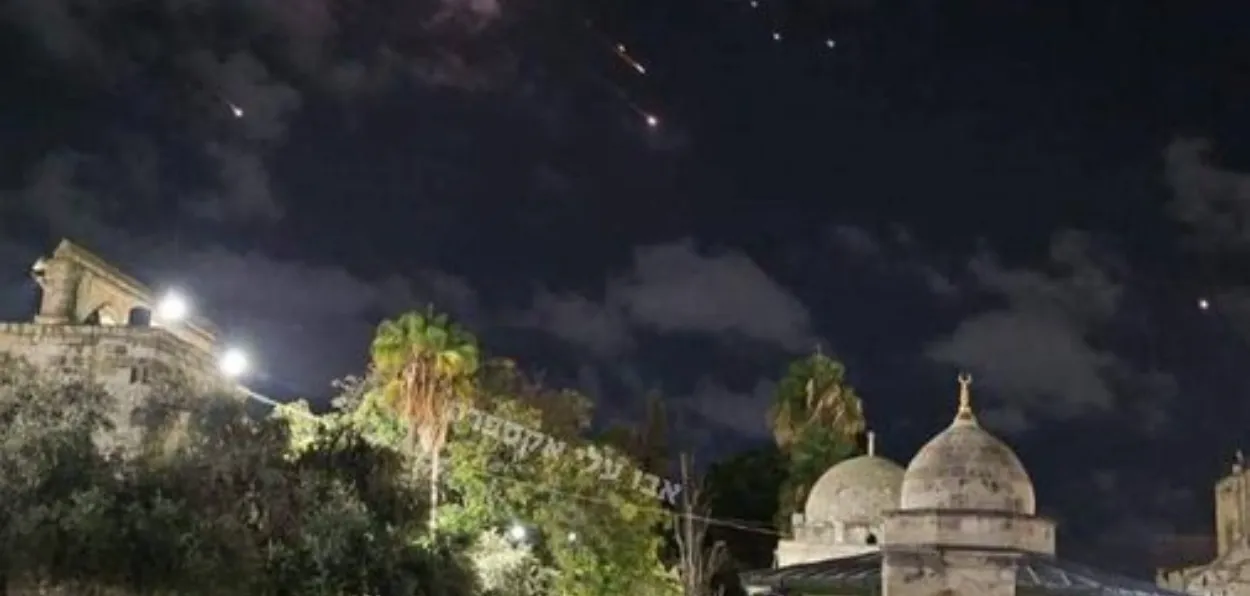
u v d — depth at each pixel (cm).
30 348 4675
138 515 2872
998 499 4697
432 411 5312
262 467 3216
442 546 3544
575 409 6806
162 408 3347
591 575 5962
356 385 5722
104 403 3353
